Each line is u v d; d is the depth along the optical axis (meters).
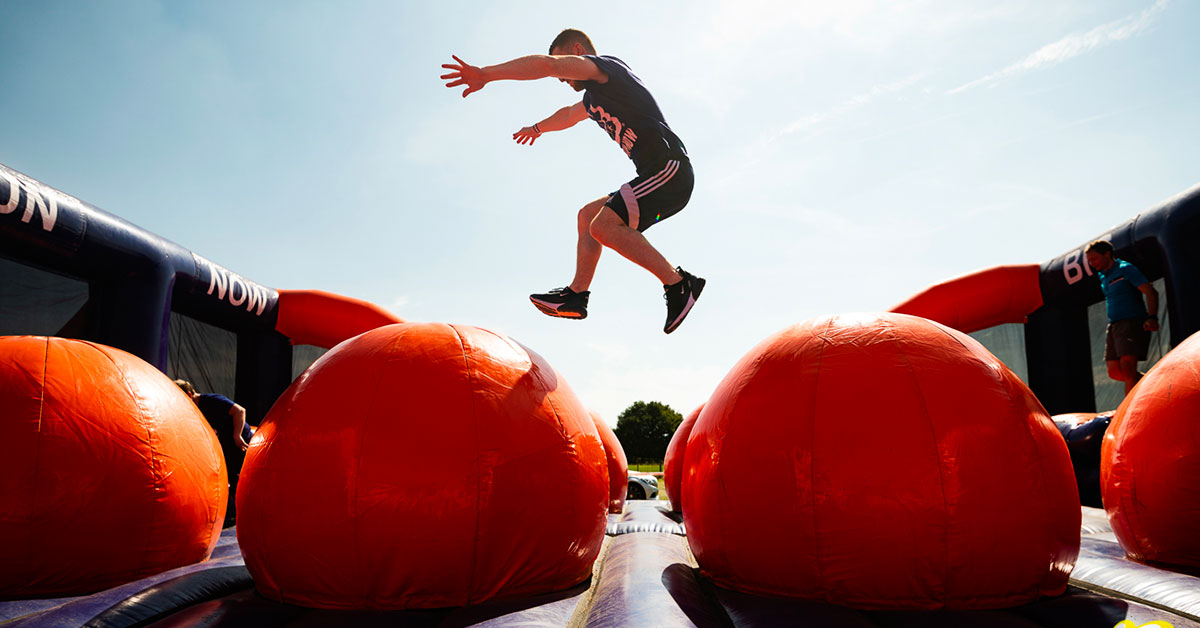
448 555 1.95
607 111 2.62
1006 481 1.92
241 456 4.11
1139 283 4.70
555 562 2.13
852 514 1.90
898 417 1.95
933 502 1.88
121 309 5.15
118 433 2.48
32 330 4.71
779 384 2.13
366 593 1.95
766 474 2.02
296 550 1.98
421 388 2.08
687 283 2.53
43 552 2.28
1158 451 2.43
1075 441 4.55
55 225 4.50
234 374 7.14
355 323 7.37
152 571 2.49
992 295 6.44
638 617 1.82
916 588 1.89
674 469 5.36
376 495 1.94
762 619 1.81
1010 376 2.14
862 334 2.18
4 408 2.33
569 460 2.18
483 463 2.00
